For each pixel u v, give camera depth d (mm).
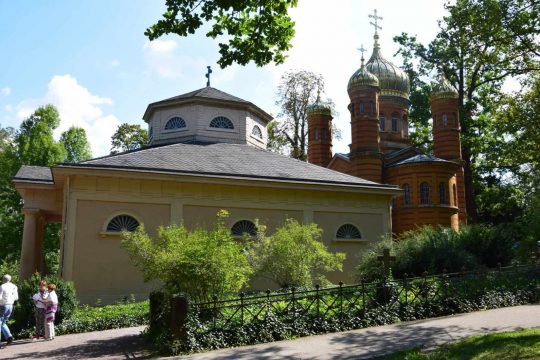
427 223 34719
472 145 40969
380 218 23859
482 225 22891
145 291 19141
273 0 9844
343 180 23125
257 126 29531
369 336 10742
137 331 13539
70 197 18766
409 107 45969
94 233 18844
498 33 14102
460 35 14727
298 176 22297
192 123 26984
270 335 10820
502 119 22078
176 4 9422
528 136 21203
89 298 18297
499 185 46406
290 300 11914
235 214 21094
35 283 14641
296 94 47156
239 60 10500
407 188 36250
